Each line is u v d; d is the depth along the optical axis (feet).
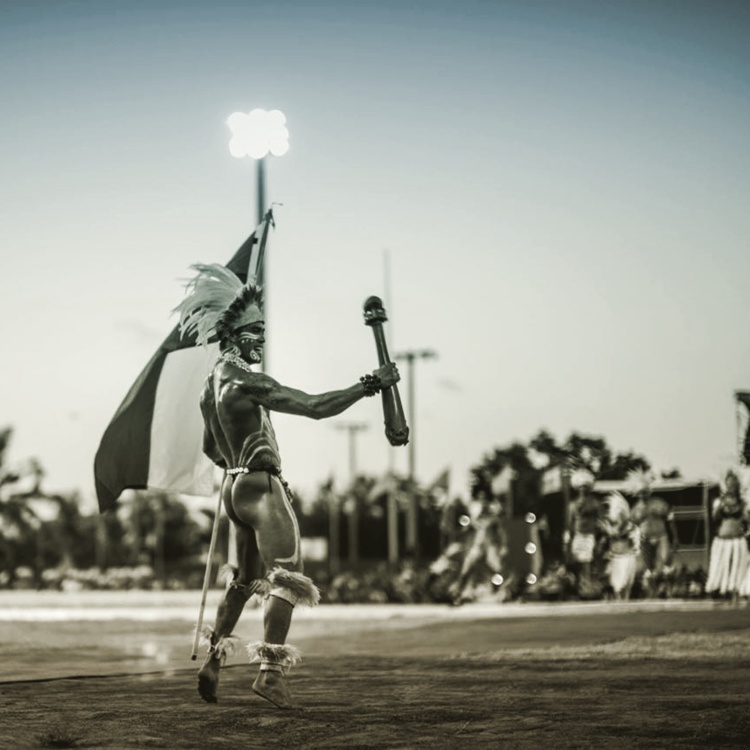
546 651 44.75
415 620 74.43
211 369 35.17
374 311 31.30
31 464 274.98
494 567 104.47
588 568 99.25
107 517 294.66
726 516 76.95
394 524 231.30
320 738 25.64
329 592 121.29
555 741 25.13
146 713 29.01
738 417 75.97
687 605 80.28
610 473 98.17
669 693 32.55
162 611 104.99
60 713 28.96
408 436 30.63
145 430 35.60
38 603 135.74
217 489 36.06
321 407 30.42
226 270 33.17
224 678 37.45
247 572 31.50
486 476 170.50
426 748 24.47
